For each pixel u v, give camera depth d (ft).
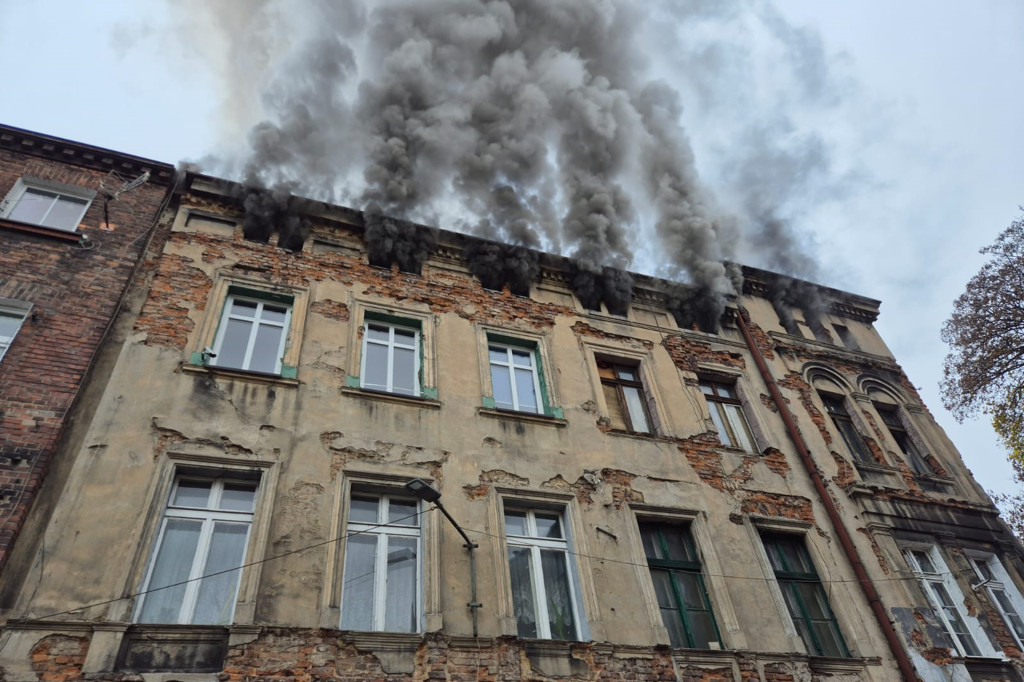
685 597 34.12
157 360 31.89
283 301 38.24
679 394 44.57
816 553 38.40
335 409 33.40
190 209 40.27
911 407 53.52
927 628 36.91
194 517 27.84
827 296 59.67
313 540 28.22
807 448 44.47
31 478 25.61
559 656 28.45
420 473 32.48
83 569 24.40
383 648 25.98
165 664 23.11
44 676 21.59
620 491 36.45
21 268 32.76
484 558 30.50
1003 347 59.06
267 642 24.63
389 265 43.45
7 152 38.96
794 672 32.12
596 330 46.21
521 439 36.37
